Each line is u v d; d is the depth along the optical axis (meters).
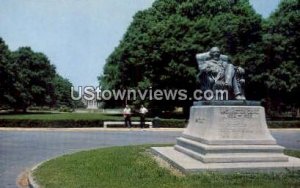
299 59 49.06
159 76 46.12
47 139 26.56
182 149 16.69
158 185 10.78
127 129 36.56
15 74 69.88
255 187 10.40
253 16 46.91
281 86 46.69
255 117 14.73
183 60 44.19
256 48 47.16
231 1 52.59
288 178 11.69
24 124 36.75
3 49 67.38
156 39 45.88
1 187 11.41
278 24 49.94
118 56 53.72
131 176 12.17
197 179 11.59
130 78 50.66
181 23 46.19
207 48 45.16
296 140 27.92
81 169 13.47
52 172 12.89
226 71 15.54
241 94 15.39
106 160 15.63
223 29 47.47
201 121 15.59
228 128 14.45
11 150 20.30
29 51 83.81
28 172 13.63
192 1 51.41
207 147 13.95
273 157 13.98
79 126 37.62
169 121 38.56
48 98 88.19
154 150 18.05
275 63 48.56
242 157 13.79
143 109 37.75
